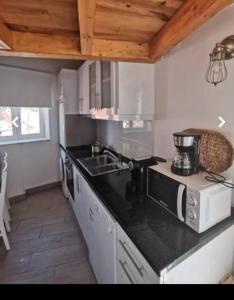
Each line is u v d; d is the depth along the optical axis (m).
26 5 1.13
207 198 1.02
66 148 3.27
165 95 1.77
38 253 2.13
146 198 1.45
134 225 1.12
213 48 1.29
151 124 1.99
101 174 1.99
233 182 1.22
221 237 1.13
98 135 3.49
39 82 3.37
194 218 1.04
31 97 3.30
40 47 1.55
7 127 3.33
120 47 1.65
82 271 1.89
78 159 2.61
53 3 1.11
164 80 1.76
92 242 1.81
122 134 2.55
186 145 1.20
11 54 1.60
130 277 1.10
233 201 1.26
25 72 3.18
